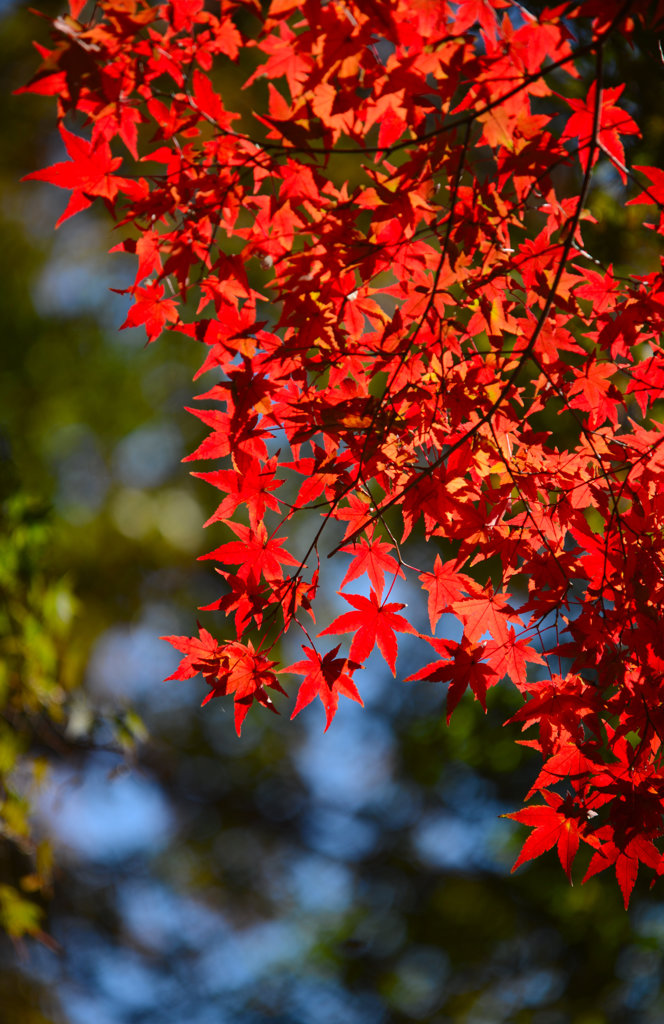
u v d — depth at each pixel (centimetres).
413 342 173
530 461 175
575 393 175
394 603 173
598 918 307
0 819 222
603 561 171
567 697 171
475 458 174
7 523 226
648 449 173
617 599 170
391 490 175
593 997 304
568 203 172
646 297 171
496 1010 341
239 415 172
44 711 229
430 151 167
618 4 162
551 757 171
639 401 175
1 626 222
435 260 172
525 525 174
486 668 172
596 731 170
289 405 172
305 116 168
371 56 165
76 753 260
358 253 171
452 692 172
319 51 165
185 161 170
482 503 173
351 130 168
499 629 172
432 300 168
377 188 168
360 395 172
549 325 172
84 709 226
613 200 227
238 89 342
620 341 172
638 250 227
